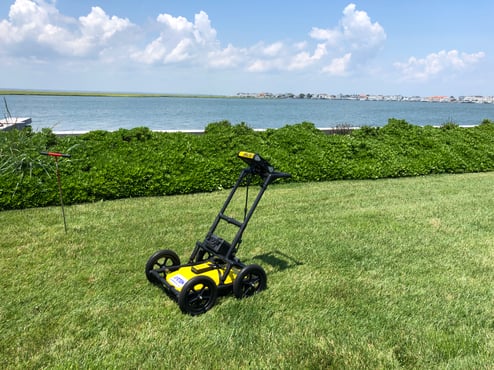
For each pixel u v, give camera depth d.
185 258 5.28
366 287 4.64
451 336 3.72
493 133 16.30
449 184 10.56
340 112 59.41
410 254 5.68
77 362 3.22
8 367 3.16
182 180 8.69
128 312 3.97
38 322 3.77
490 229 6.86
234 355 3.36
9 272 4.78
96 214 7.09
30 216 6.88
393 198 8.87
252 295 4.35
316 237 6.26
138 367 3.18
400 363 3.34
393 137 13.54
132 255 5.35
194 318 3.87
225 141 10.58
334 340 3.60
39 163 7.85
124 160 8.82
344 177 10.85
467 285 4.76
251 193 8.98
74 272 4.82
